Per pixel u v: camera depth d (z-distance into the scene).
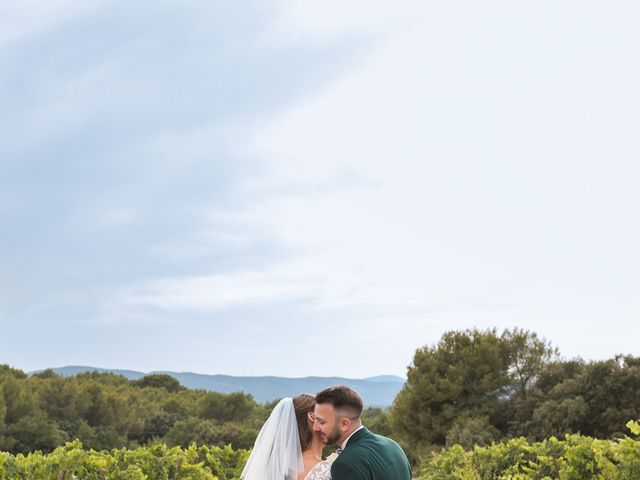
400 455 4.08
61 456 7.88
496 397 37.91
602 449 8.22
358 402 4.11
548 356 38.22
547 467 9.38
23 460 7.73
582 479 8.66
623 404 31.98
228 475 11.48
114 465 8.66
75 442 8.49
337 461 3.89
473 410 37.25
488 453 11.16
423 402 37.94
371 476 3.83
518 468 10.47
